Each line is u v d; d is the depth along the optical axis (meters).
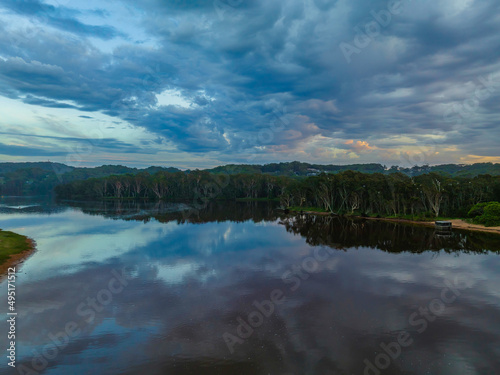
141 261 38.22
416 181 106.25
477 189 88.19
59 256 40.66
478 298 26.22
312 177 121.12
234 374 15.98
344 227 71.31
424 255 42.62
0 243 44.69
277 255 41.81
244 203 154.12
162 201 163.00
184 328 20.88
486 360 17.25
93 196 192.00
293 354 17.75
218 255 41.56
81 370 16.39
